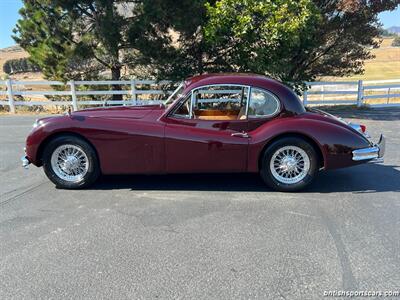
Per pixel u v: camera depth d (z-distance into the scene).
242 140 4.52
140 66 14.41
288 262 3.00
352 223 3.72
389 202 4.28
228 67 12.93
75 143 4.61
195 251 3.18
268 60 11.66
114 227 3.66
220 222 3.76
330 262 3.00
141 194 4.59
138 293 2.62
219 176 5.26
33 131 4.64
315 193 4.60
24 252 3.19
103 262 3.02
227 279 2.78
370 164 5.91
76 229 3.62
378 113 12.40
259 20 11.34
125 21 11.95
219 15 11.24
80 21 12.67
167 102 4.91
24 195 4.57
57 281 2.77
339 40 14.52
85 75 14.44
